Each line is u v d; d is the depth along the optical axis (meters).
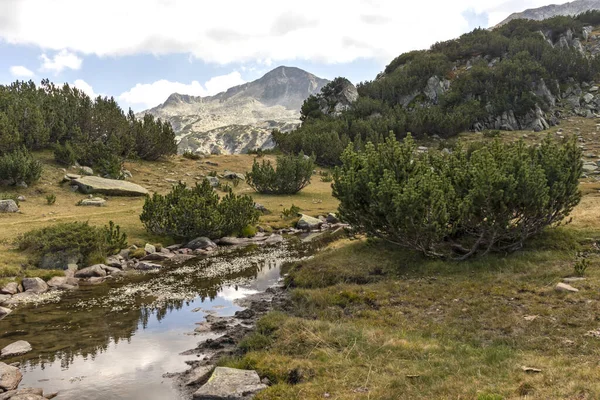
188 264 23.67
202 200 29.22
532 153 20.11
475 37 105.69
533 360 8.79
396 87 94.44
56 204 36.81
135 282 19.97
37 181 41.09
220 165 62.28
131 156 53.66
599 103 80.19
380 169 19.20
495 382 7.88
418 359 9.66
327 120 87.06
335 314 13.84
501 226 16.91
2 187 38.22
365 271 18.14
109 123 54.41
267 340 11.76
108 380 10.13
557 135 68.75
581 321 10.83
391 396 7.82
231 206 30.97
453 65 97.44
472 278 15.55
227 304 16.52
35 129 47.06
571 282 13.62
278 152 76.00
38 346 12.35
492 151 20.14
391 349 10.25
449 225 18.33
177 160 62.44
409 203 16.62
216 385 8.89
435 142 74.44
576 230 19.55
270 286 19.11
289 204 43.47
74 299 17.23
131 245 26.27
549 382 7.53
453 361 9.21
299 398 8.10
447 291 14.53
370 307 14.22
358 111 86.88
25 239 22.28
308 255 25.33
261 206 40.34
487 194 16.50
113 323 14.38
